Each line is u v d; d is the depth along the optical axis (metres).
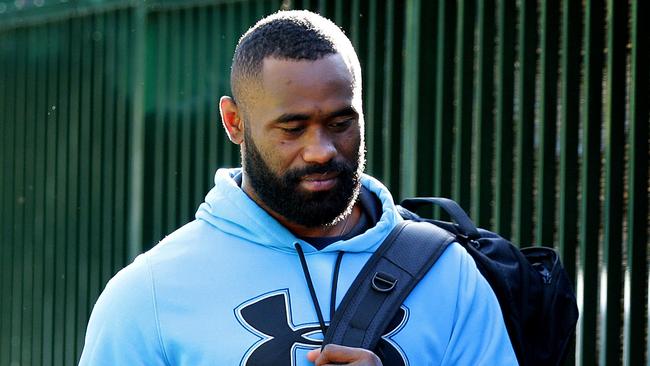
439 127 15.13
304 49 7.41
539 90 14.06
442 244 8.12
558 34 14.01
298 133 7.42
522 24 14.19
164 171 19.70
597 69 13.53
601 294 13.38
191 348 7.53
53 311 22.48
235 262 7.81
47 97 22.78
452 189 15.16
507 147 14.47
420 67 15.36
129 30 20.66
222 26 18.58
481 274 8.59
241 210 7.89
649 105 13.04
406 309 7.75
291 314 7.64
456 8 15.20
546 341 9.48
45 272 22.72
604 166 13.46
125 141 20.67
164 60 19.66
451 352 7.88
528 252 10.02
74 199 21.98
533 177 14.26
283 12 7.98
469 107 14.90
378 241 8.11
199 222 8.17
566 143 13.75
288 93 7.34
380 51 16.06
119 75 20.84
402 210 9.24
